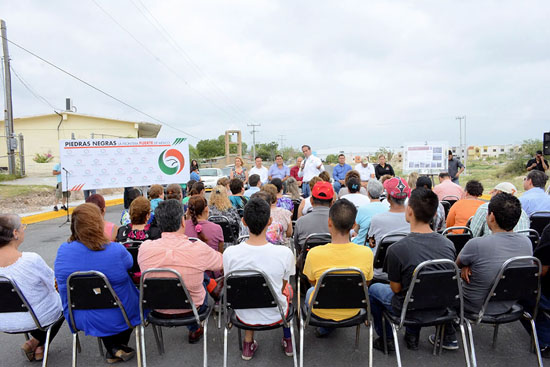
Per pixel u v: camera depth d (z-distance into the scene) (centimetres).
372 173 1032
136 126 2841
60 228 899
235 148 8531
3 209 1123
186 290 260
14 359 312
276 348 319
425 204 255
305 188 979
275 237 383
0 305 265
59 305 294
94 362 303
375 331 337
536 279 254
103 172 1005
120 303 267
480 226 345
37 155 2427
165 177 1054
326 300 255
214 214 449
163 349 321
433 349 310
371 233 348
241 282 254
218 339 338
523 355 298
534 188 432
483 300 265
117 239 378
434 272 241
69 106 2669
